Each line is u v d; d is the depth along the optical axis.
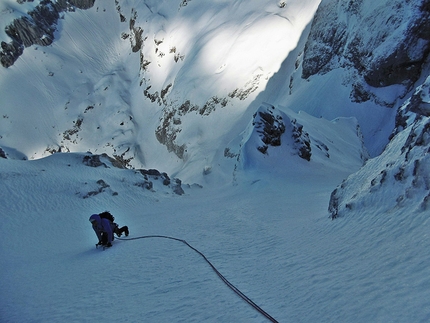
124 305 6.21
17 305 7.52
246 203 21.84
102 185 30.25
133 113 122.50
